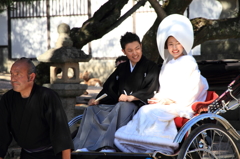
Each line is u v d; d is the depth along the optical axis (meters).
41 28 23.56
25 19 23.70
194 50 20.92
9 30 23.86
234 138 6.29
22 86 4.83
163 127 5.77
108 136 5.92
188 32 6.26
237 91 6.30
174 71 6.29
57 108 4.94
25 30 23.75
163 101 6.07
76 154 5.69
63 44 8.94
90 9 22.77
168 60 6.62
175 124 5.99
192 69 6.18
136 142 5.77
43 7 23.42
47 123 4.98
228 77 8.59
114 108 6.27
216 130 6.23
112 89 6.81
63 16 23.20
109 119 6.20
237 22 10.77
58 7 23.27
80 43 10.97
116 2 10.76
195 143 5.86
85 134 6.19
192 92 6.14
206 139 6.12
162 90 6.39
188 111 5.90
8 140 5.15
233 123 9.32
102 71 22.97
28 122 4.92
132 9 10.95
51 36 23.45
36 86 4.99
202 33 10.59
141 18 22.03
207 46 20.66
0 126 5.08
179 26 6.23
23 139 5.01
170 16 6.42
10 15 23.80
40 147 5.08
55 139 4.90
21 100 4.94
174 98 6.17
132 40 6.46
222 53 20.44
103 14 10.82
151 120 5.82
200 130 5.72
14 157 8.38
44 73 10.66
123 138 5.86
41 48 23.61
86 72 21.30
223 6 16.47
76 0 22.97
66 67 8.85
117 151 5.97
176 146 5.73
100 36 10.99
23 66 4.84
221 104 6.10
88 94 12.52
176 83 6.21
